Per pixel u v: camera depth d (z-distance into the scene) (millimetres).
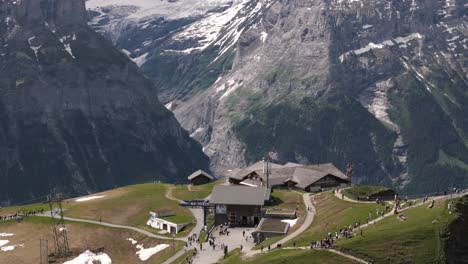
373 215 155500
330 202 185375
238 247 157500
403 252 126250
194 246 166250
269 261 130250
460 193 157500
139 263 169625
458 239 130625
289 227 166125
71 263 172875
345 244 131250
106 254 179000
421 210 146750
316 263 124875
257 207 183875
